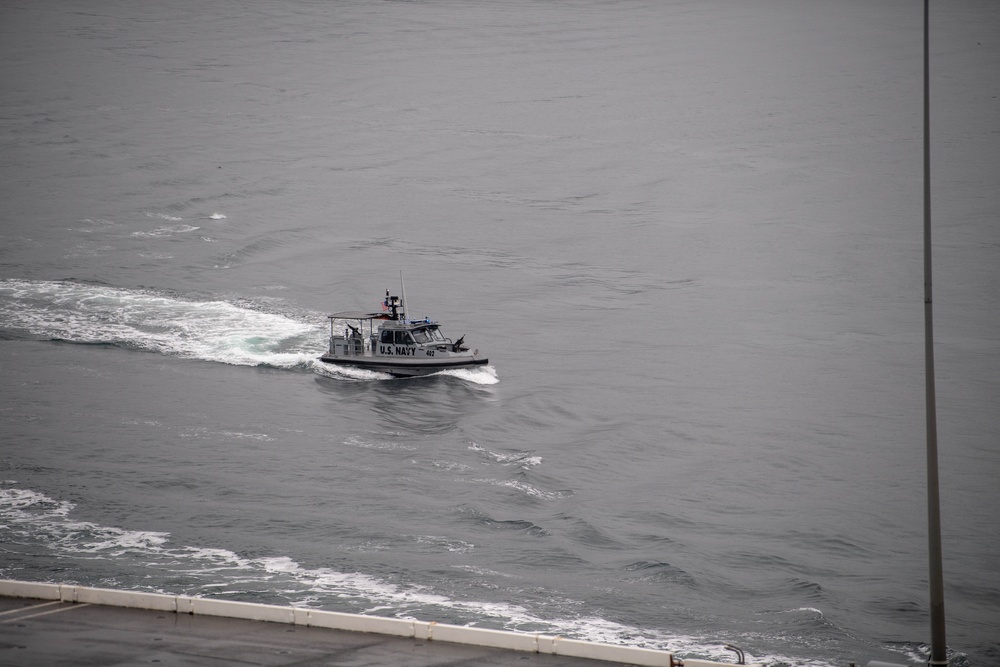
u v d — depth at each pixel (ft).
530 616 141.18
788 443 218.59
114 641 101.30
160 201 464.24
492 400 244.22
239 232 414.82
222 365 266.98
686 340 298.97
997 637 140.87
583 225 442.09
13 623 106.11
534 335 300.81
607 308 331.36
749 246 411.54
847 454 212.84
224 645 100.78
